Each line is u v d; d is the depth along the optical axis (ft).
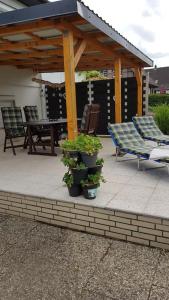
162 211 9.01
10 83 27.14
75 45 16.75
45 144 19.69
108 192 11.11
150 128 21.30
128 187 11.70
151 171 14.37
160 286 7.14
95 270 7.89
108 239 9.60
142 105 28.91
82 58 25.35
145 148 15.47
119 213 9.32
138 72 27.37
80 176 10.32
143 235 9.05
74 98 15.62
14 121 22.03
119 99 23.81
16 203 11.68
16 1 25.71
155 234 8.84
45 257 8.61
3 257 8.68
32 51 22.00
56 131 22.63
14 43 18.45
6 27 15.12
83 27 15.74
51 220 10.93
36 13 13.34
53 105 32.50
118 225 9.44
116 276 7.59
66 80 15.37
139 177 13.24
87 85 30.12
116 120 24.25
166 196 10.48
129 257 8.43
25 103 29.43
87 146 10.21
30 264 8.29
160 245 8.83
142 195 10.65
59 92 31.71
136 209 9.23
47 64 28.07
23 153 20.58
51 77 34.96
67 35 14.84
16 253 8.88
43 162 17.19
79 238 9.74
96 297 6.88
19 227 10.75
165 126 27.81
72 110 15.55
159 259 8.27
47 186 12.18
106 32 16.65
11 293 7.13
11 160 18.08
